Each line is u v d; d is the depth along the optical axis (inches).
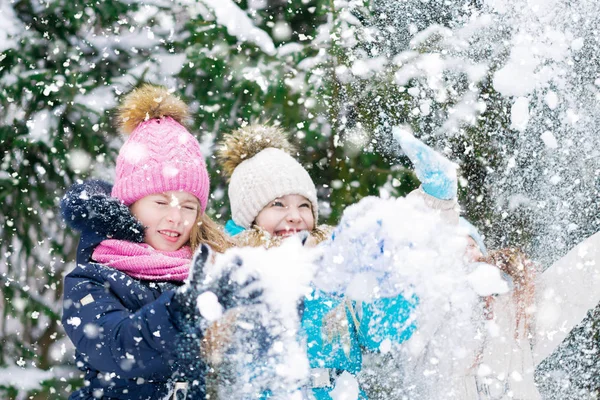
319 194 151.0
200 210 81.7
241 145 90.7
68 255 168.4
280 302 68.0
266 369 71.6
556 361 103.2
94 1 158.4
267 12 162.1
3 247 163.2
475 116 122.2
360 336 77.4
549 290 88.9
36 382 155.3
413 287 73.8
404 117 131.8
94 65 151.3
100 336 66.7
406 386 83.7
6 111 155.3
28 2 161.2
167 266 75.3
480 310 85.7
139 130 82.1
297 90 144.6
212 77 148.9
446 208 77.1
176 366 69.1
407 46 135.9
